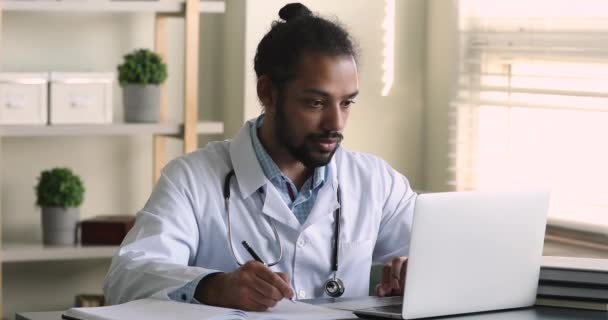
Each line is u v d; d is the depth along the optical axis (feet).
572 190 11.59
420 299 6.55
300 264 7.84
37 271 13.37
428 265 6.54
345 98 7.27
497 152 12.68
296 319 6.18
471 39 13.15
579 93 11.43
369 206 8.32
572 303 7.31
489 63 12.85
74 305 13.48
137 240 7.32
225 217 7.79
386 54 13.99
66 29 13.26
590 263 7.52
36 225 13.29
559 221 11.73
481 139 12.96
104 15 13.41
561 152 11.73
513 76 12.41
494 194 6.84
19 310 13.30
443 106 13.74
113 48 13.48
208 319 5.96
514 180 12.40
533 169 12.12
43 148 13.32
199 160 7.95
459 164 13.34
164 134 12.97
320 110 7.25
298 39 7.28
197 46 12.86
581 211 11.48
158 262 6.97
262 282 6.36
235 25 13.53
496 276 6.97
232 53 13.65
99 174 13.58
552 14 11.93
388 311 6.63
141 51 12.85
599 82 11.27
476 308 6.91
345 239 8.09
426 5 14.12
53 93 12.39
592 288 7.25
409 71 14.15
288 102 7.31
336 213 8.06
